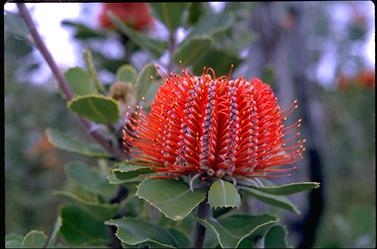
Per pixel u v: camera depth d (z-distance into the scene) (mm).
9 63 1059
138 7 762
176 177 428
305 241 826
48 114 1124
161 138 428
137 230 445
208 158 424
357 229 747
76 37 732
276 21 846
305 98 865
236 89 427
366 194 1352
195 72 617
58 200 1078
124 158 516
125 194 553
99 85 546
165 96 428
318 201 842
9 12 525
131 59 745
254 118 427
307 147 858
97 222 561
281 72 847
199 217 446
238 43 710
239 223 444
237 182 435
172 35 611
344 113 1384
